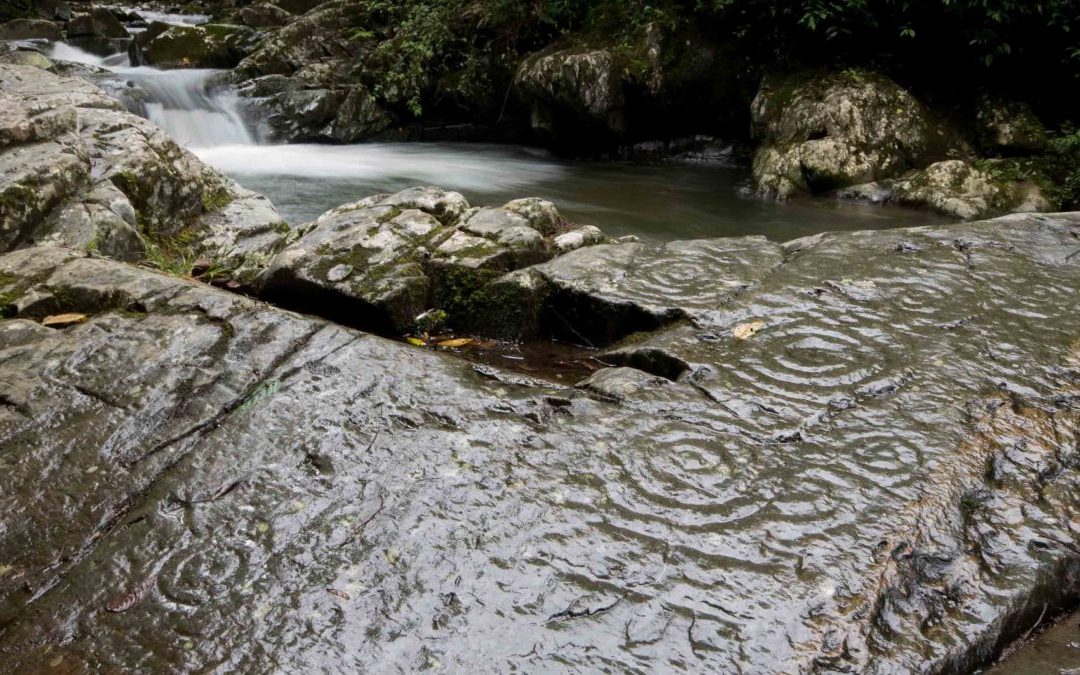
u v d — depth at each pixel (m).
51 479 2.30
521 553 2.06
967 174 7.53
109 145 4.84
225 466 2.37
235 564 2.04
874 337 3.06
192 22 15.65
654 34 9.51
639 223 7.19
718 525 2.15
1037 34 8.38
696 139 10.02
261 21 13.85
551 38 10.59
